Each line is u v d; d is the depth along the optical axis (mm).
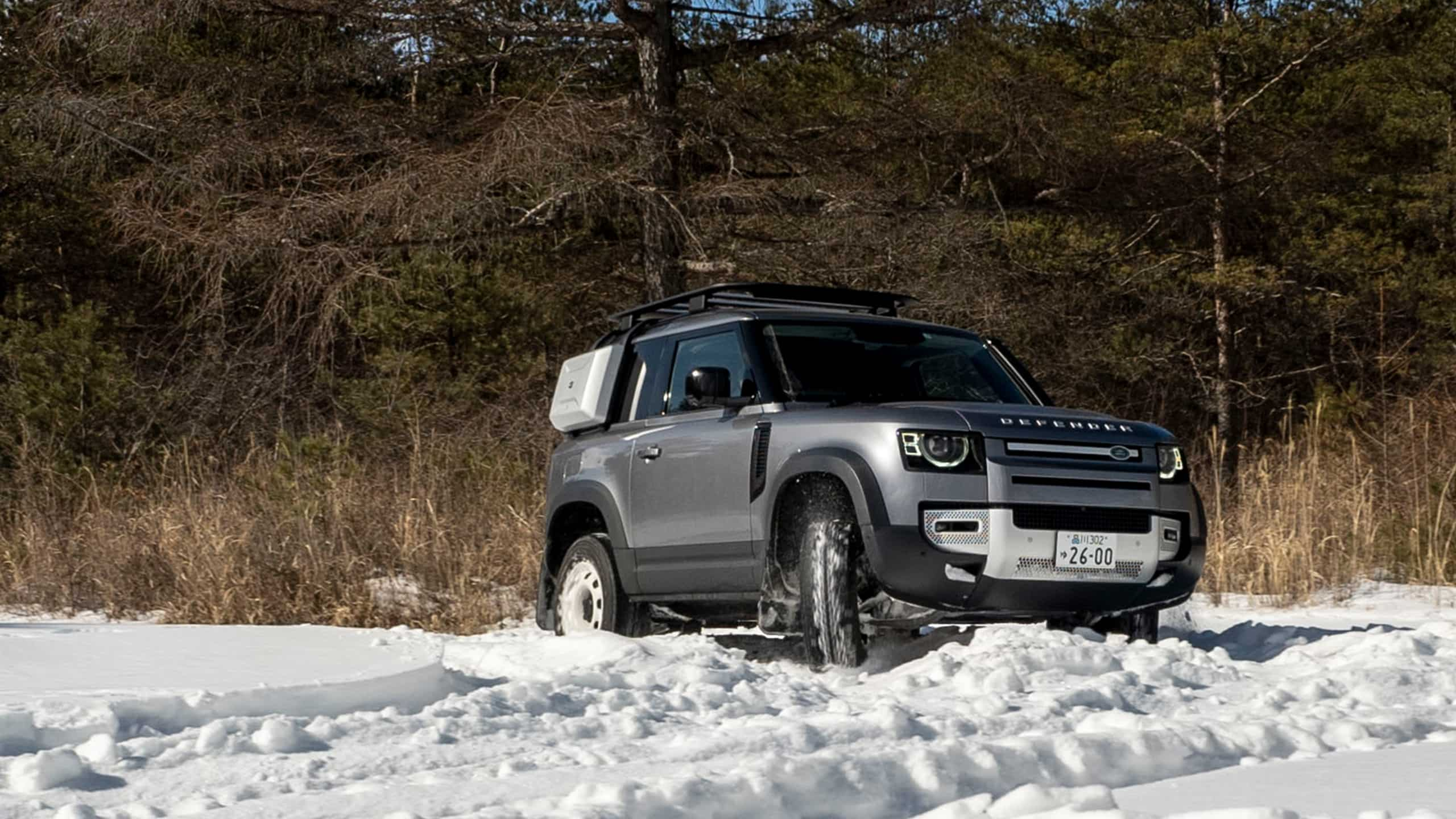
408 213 16672
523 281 19094
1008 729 4688
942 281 18531
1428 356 22891
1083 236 22172
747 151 18156
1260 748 4238
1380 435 15062
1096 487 6656
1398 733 4602
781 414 6984
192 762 4215
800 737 4434
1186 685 5902
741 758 4102
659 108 17250
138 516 11766
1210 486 14180
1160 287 24438
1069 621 7117
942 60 18344
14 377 15914
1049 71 21203
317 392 17609
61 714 4613
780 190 18141
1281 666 6410
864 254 18328
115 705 4703
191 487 12203
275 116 18297
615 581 7840
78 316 16203
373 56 17953
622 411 8086
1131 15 27625
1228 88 25906
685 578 7379
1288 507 12180
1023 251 21844
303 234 16953
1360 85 26922
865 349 7457
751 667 6133
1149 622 7129
